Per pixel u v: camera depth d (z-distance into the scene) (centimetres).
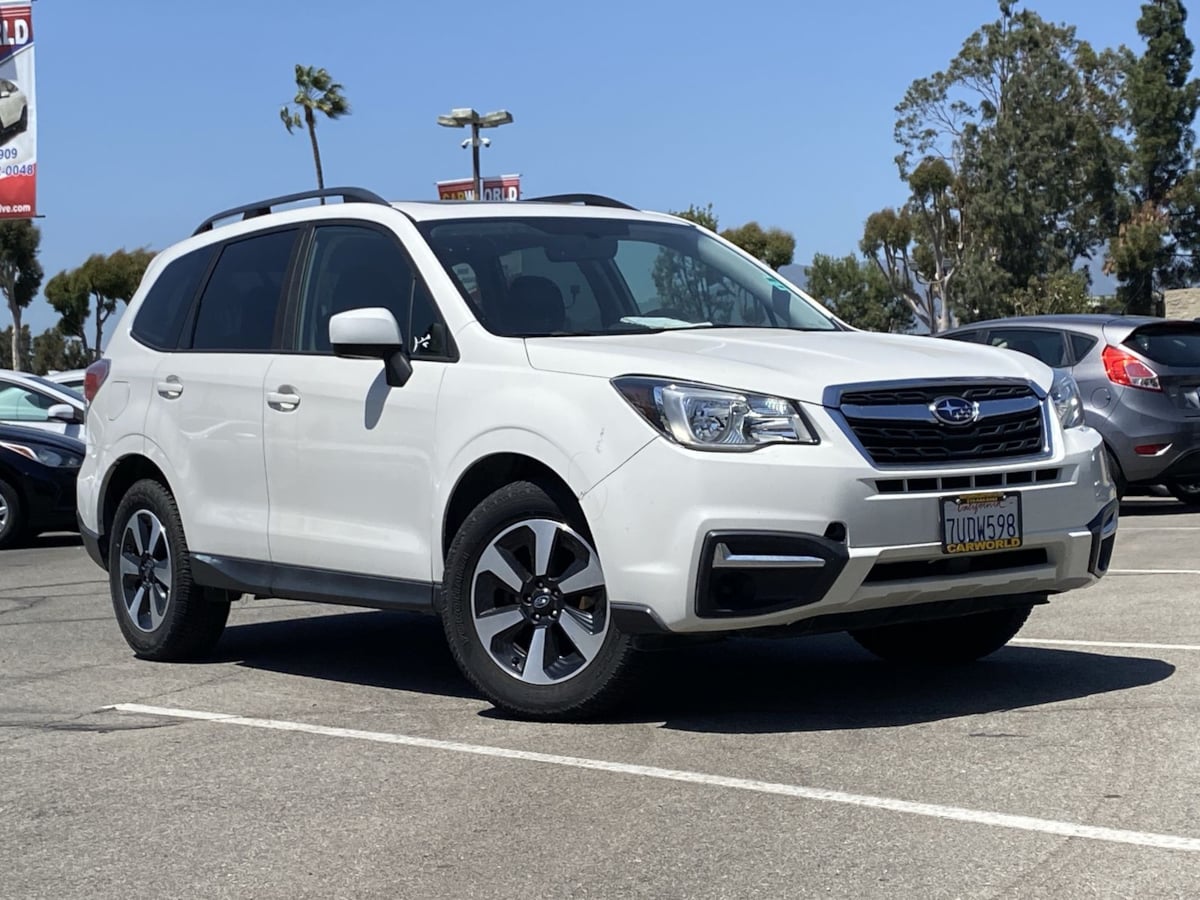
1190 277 7362
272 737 531
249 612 873
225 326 687
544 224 639
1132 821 393
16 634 805
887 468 493
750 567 485
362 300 620
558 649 536
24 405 1484
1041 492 521
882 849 379
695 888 357
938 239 7481
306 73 4856
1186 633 674
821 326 640
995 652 654
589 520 509
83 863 398
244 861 393
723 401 495
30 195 2777
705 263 657
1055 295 6706
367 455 594
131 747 524
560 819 417
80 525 765
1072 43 7212
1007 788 429
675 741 501
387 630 790
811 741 495
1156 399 1197
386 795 449
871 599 495
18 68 2753
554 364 536
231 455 658
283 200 698
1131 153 7238
